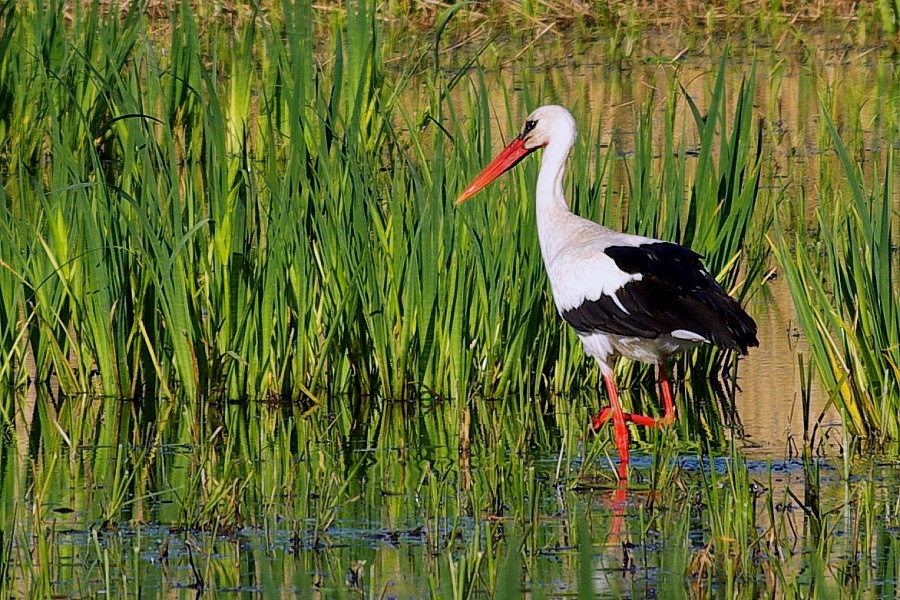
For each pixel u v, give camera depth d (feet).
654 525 31.14
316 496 33.91
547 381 44.32
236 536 30.76
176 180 43.04
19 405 43.42
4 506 33.27
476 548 27.32
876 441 37.14
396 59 88.99
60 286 44.80
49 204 47.14
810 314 38.22
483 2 102.17
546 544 29.94
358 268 43.24
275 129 63.72
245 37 66.64
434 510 31.86
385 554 29.48
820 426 39.68
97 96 68.08
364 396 44.16
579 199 45.34
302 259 43.19
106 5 93.97
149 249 44.11
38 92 67.51
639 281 38.06
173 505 33.27
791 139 72.43
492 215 44.55
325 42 92.89
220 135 43.70
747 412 41.52
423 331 43.04
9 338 44.88
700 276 37.99
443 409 42.75
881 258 37.68
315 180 45.24
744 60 92.94
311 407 43.11
